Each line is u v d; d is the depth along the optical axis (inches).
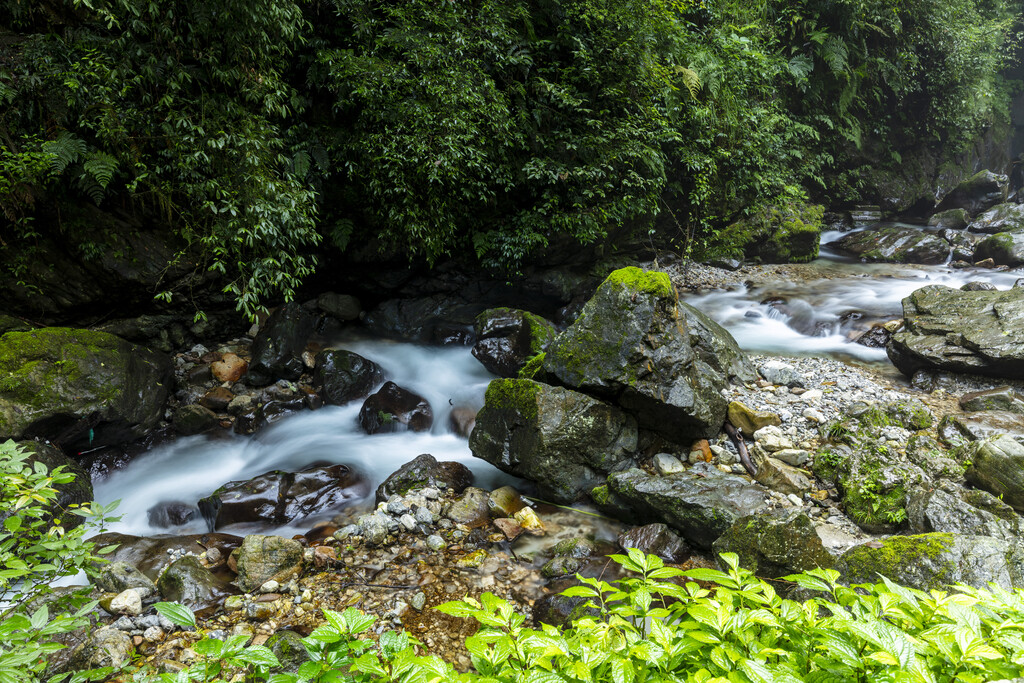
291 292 258.7
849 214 524.7
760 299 347.3
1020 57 670.5
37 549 95.0
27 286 245.3
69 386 204.1
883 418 195.9
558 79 325.1
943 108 545.6
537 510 184.2
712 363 231.8
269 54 262.2
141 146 242.4
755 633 61.5
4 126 220.1
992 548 113.8
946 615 60.4
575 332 196.7
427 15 277.0
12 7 223.6
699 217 408.2
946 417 194.5
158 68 235.1
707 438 202.4
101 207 257.9
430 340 321.7
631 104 337.1
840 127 496.7
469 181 291.0
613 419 190.1
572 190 324.2
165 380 251.6
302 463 219.8
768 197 434.9
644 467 196.2
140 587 149.1
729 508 157.0
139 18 228.4
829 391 231.8
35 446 189.9
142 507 199.3
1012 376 217.5
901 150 558.6
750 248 419.5
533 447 184.1
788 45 484.1
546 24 323.6
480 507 183.3
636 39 325.4
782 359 268.8
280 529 182.7
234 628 137.5
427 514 177.6
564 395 187.0
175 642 131.6
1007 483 158.6
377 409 245.0
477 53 293.7
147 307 274.7
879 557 118.9
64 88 221.8
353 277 328.5
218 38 241.1
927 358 231.5
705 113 370.0
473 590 151.1
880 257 438.9
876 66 506.9
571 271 354.9
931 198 556.1
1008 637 56.9
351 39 287.6
